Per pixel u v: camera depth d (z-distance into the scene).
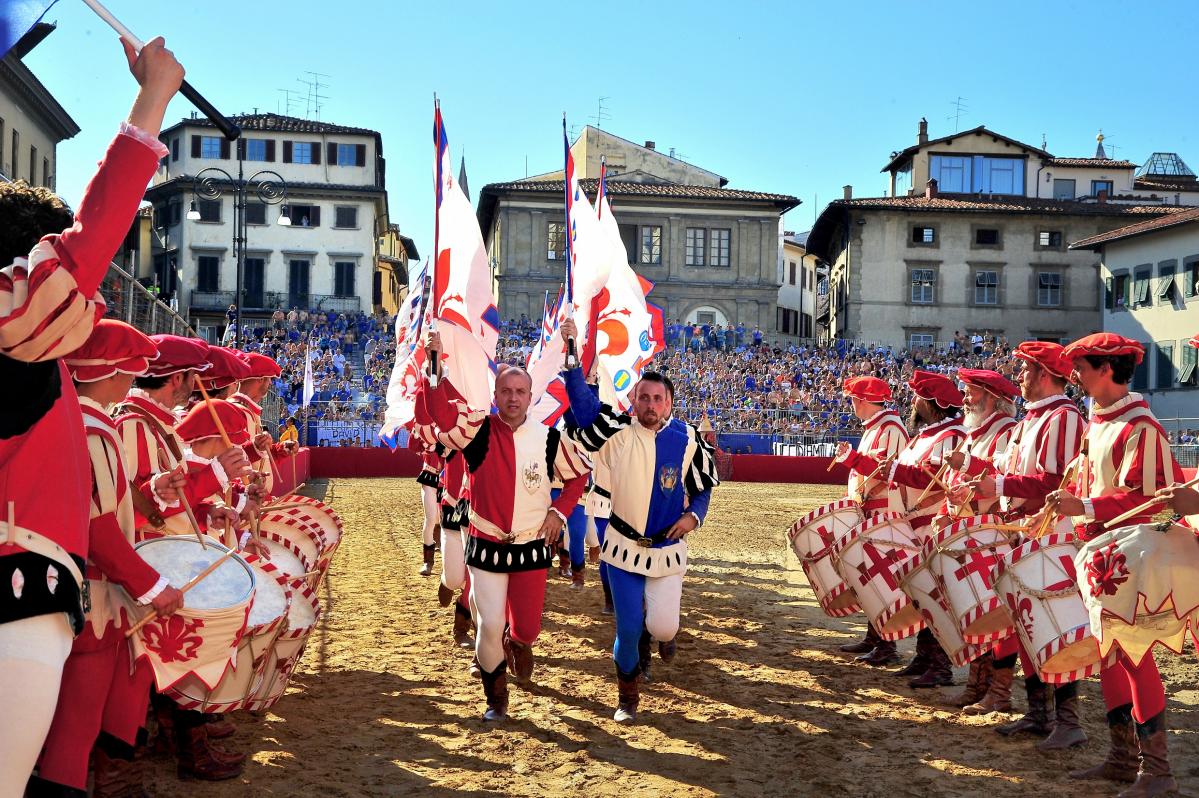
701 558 14.45
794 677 7.59
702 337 46.94
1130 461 5.09
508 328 46.12
